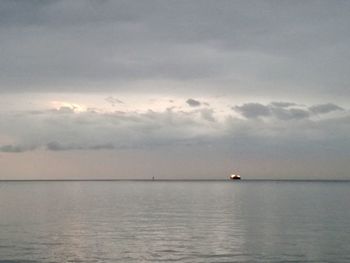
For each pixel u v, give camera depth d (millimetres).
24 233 47094
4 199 112625
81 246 39375
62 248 38375
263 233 47062
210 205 90500
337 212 71062
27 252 36500
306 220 59094
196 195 140000
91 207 84875
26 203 95688
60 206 86812
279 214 68062
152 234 46906
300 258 34156
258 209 78562
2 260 33531
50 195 138875
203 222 57812
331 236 44531
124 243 41062
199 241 42094
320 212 71188
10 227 52156
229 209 79000
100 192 167000
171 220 60469
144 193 157375
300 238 43344
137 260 33781
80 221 59156
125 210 77500
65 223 56656
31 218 62500
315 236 44594
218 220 60125
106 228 51812
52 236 45094
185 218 63156
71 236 45250
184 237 44719
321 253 35906
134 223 57000
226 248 38344
